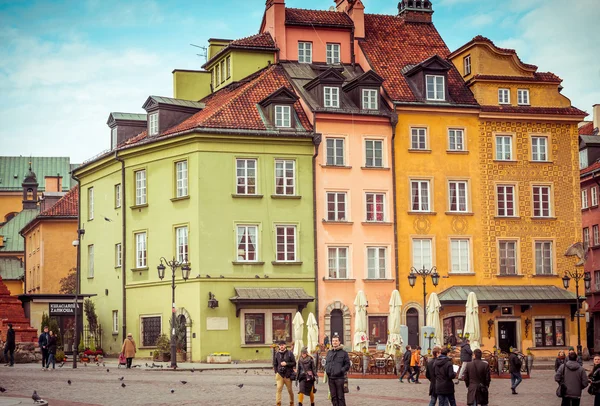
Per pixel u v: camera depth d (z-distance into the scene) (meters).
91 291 63.22
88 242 64.06
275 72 59.50
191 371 45.03
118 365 47.78
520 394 34.38
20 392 32.19
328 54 62.25
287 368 26.64
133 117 63.25
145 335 56.22
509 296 57.53
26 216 106.19
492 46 60.53
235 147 54.12
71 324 60.12
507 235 59.31
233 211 53.75
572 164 61.25
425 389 35.00
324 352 44.66
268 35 62.03
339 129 56.31
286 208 54.78
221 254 53.25
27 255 85.75
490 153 59.59
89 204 64.25
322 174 55.75
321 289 54.97
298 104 57.47
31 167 130.50
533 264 59.66
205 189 53.34
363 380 40.19
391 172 57.28
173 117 57.84
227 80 61.91
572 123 61.47
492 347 57.47
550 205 60.56
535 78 61.09
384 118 57.34
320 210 55.53
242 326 52.81
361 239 56.16
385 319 56.25
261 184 54.41
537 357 58.06
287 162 55.22
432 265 57.56
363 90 57.44
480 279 58.34
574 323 59.31
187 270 49.81
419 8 65.81
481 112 59.28
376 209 56.94
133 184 57.59
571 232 60.75
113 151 58.50
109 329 59.81
